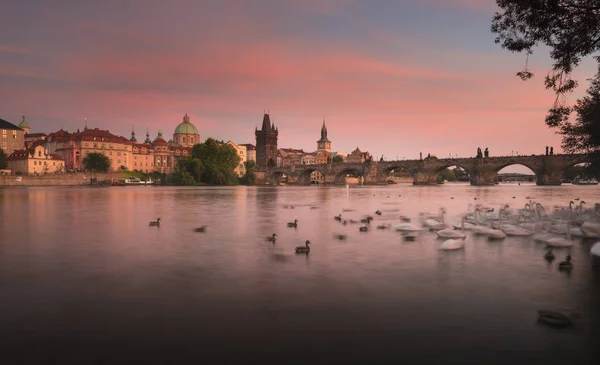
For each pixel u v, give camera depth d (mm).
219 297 12977
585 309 11898
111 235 26891
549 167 175125
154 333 10227
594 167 48625
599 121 34750
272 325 10734
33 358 8977
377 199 76250
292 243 23172
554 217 32219
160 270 16562
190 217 39656
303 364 8727
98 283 14617
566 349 9430
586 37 25312
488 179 193750
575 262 17594
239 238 25281
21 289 13883
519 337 10039
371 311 11719
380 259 18422
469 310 11812
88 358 8977
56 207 53438
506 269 16438
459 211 45594
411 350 9367
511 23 27016
